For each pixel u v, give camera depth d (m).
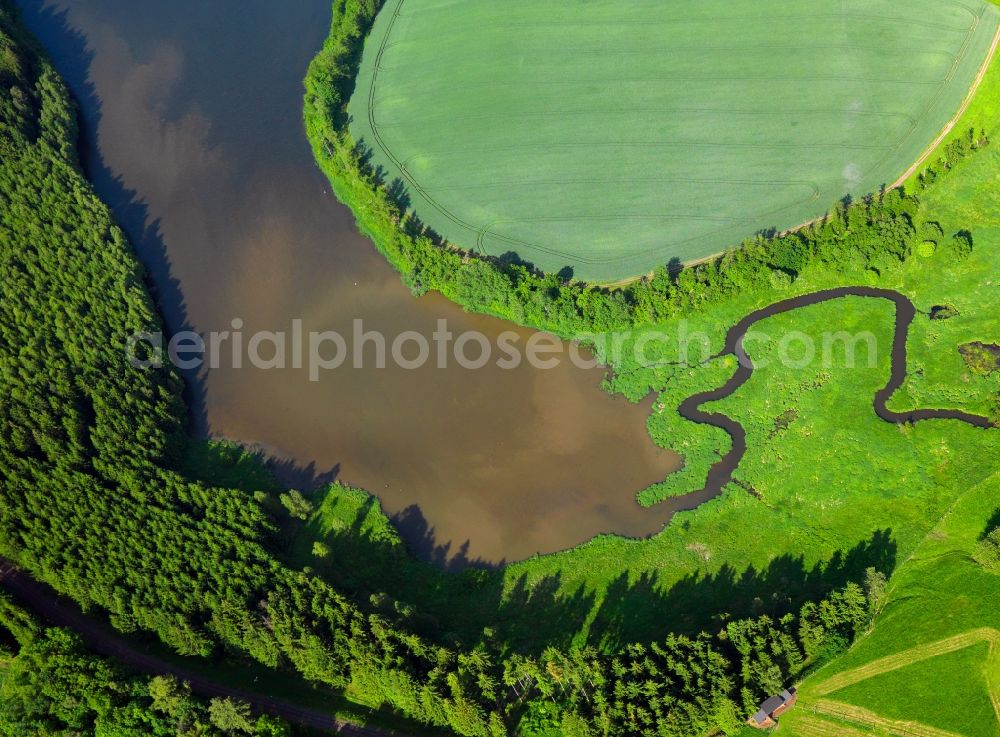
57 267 149.62
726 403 136.88
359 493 135.25
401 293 154.25
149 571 120.56
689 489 130.25
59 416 133.12
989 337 136.62
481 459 136.75
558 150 166.62
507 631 120.50
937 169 152.00
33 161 163.62
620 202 158.62
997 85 159.38
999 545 114.81
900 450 129.00
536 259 153.38
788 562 122.56
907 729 106.12
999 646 110.31
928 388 134.00
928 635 111.94
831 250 144.62
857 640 112.44
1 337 140.50
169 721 108.50
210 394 148.00
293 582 119.44
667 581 122.69
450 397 143.25
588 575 124.44
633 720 104.06
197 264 162.75
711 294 143.62
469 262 149.12
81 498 124.81
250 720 106.81
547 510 131.00
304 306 155.62
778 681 105.94
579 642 118.44
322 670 111.31
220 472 138.50
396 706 112.44
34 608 122.19
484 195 162.25
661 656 109.44
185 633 114.12
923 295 142.62
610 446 135.62
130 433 134.12
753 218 154.00
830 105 165.25
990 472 125.00
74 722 109.94
